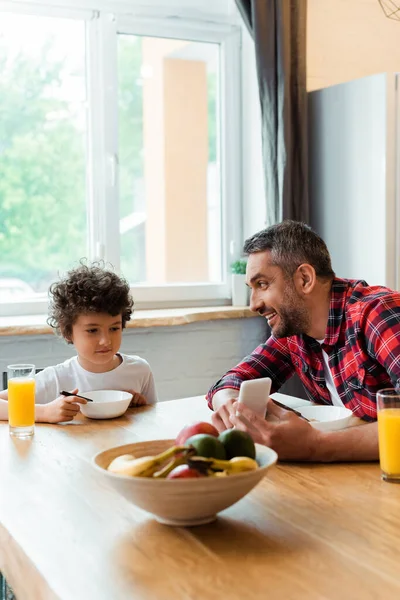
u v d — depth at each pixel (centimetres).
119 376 204
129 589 86
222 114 343
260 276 169
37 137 306
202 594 84
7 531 106
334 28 336
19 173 304
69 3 303
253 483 101
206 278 347
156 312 311
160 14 321
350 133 304
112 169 318
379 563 92
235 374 185
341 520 107
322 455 137
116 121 318
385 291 164
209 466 100
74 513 112
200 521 105
